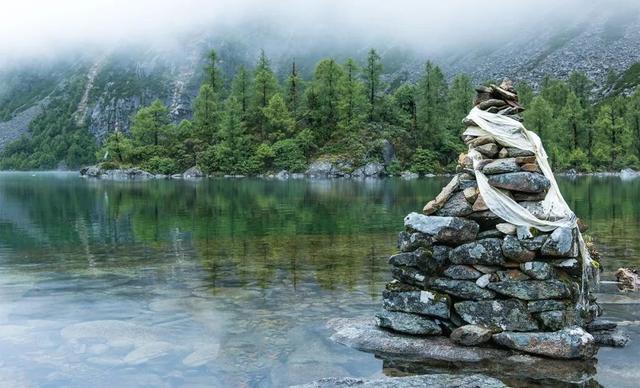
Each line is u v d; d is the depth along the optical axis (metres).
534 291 9.15
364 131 125.88
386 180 96.62
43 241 21.73
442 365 8.49
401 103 138.00
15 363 8.48
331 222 27.89
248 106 141.75
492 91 10.73
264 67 142.75
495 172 9.92
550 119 112.31
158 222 28.42
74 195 54.03
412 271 10.09
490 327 9.32
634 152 124.94
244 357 8.79
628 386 7.57
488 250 9.48
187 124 139.50
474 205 9.93
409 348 9.14
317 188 65.81
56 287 13.66
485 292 9.45
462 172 10.45
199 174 123.19
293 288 13.52
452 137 129.50
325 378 7.67
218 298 12.56
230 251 19.08
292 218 30.00
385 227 25.73
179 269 15.92
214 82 149.62
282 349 9.18
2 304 12.03
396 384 7.45
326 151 124.06
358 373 8.19
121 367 8.34
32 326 10.42
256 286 13.73
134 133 137.25
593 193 49.69
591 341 8.74
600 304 11.80
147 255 18.33
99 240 21.95
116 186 75.56
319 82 133.88
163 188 68.38
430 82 128.12
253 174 123.06
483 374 8.08
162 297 12.66
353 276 14.89
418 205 38.81
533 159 9.90
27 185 80.81
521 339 8.93
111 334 9.93
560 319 8.98
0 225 27.39
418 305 9.81
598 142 122.25
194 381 7.82
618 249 18.67
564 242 9.19
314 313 11.34
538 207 9.67
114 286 13.76
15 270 15.84
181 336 9.82
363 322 10.51
